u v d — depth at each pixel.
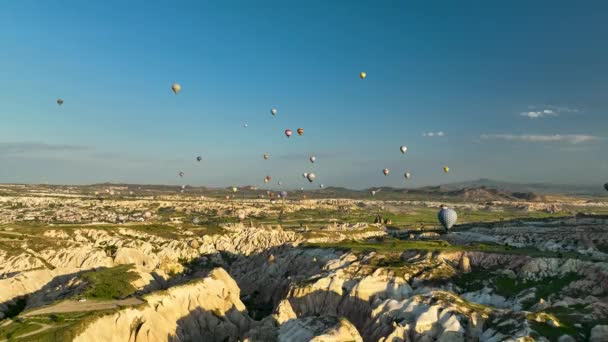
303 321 68.00
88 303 75.88
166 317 76.06
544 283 84.75
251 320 87.75
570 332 61.31
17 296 94.25
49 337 61.06
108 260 124.75
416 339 67.25
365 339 74.06
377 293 86.00
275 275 119.38
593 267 83.56
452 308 69.56
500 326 64.06
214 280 90.31
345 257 107.12
